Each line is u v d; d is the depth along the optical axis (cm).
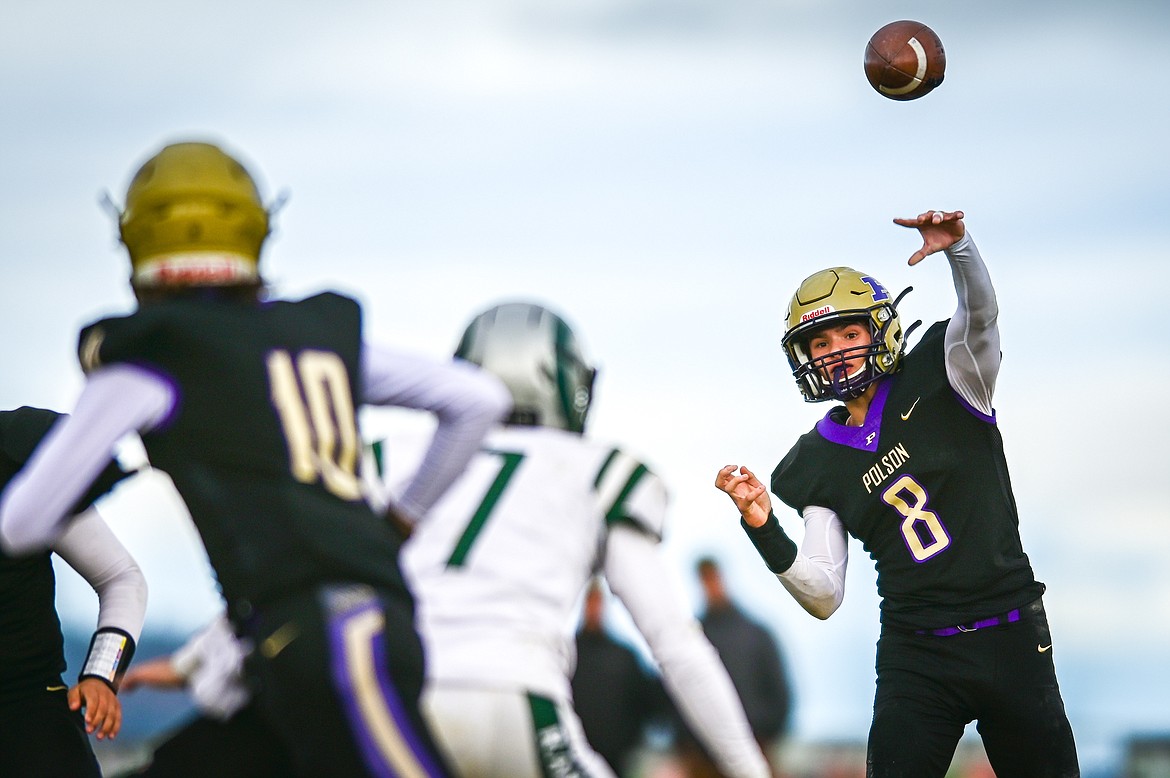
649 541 1152
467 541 1121
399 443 1202
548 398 1191
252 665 971
